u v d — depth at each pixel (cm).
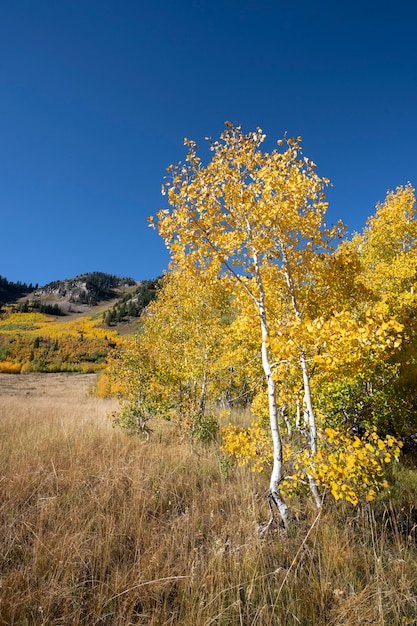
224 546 370
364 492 398
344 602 291
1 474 543
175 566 337
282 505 413
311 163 459
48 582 303
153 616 271
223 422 1146
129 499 487
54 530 381
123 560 354
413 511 489
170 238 448
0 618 262
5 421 1028
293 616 275
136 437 888
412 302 729
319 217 481
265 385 799
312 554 352
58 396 3141
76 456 650
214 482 579
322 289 570
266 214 440
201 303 1136
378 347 380
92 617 281
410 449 786
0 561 335
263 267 568
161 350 1045
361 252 1305
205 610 281
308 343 433
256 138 457
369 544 393
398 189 1277
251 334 586
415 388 730
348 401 681
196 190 430
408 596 296
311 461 401
